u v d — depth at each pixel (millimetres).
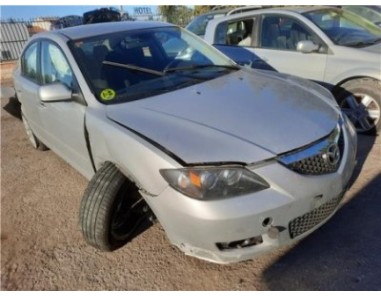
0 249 2889
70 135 2982
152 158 2051
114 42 3066
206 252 2031
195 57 3293
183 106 2432
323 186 2051
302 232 2107
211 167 1924
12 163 4570
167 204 1997
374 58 3822
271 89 2715
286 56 4500
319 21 4402
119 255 2598
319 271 2223
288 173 1961
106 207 2365
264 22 4828
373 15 5500
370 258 2266
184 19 21516
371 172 3201
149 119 2326
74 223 3084
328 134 2205
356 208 2740
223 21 5395
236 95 2574
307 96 2648
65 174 4039
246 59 4938
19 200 3615
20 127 6141
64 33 3234
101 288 2336
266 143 2023
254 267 2322
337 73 4027
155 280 2336
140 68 2932
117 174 2385
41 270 2576
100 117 2490
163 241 2674
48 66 3334
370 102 3889
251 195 1901
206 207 1886
